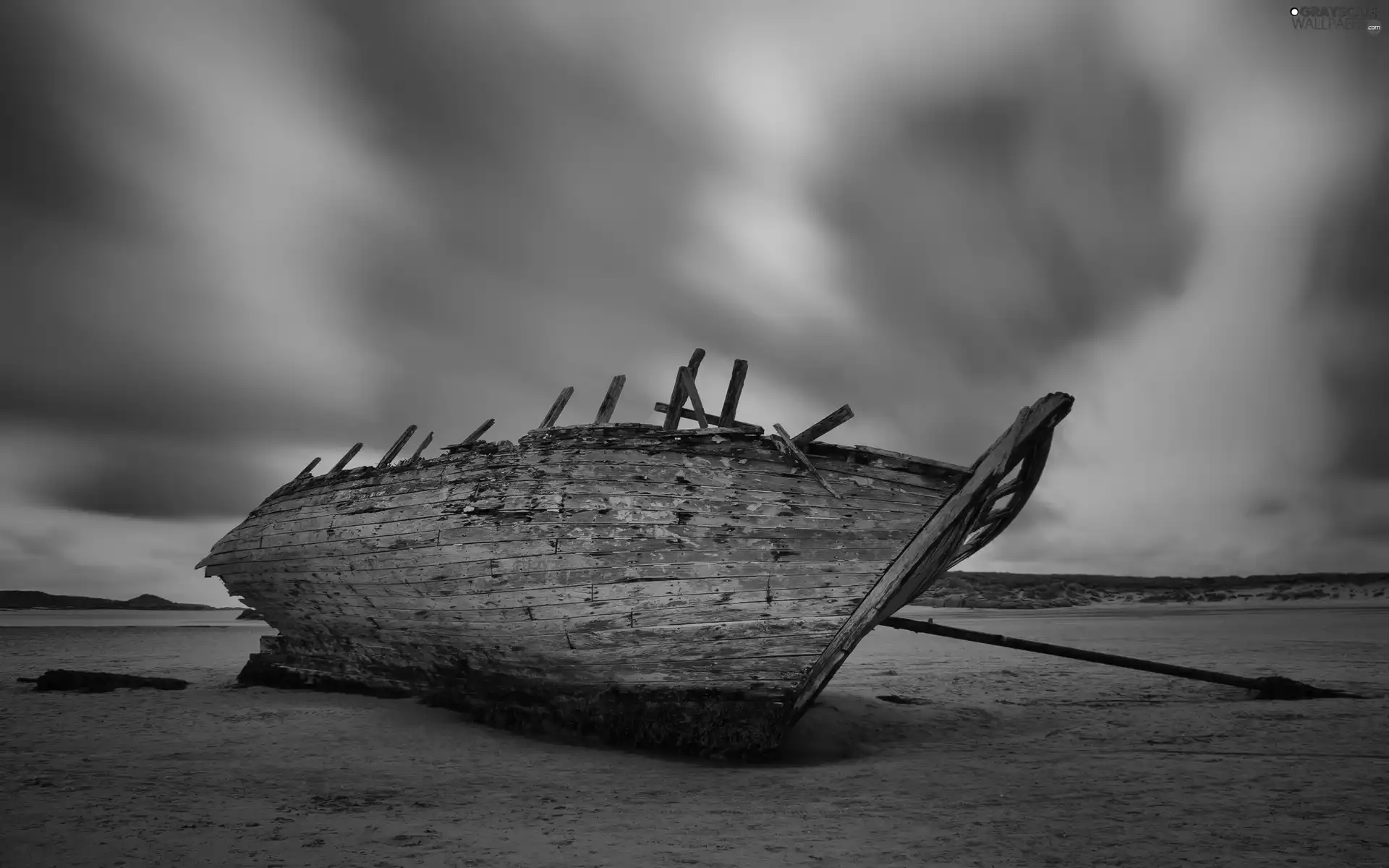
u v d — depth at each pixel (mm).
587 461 9922
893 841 5789
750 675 9398
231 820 6285
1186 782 7746
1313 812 6430
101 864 5102
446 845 5668
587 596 9547
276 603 14641
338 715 12094
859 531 9156
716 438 9586
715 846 5688
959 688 16359
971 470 9172
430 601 10938
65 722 11594
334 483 13266
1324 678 16562
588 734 10289
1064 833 5941
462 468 10953
